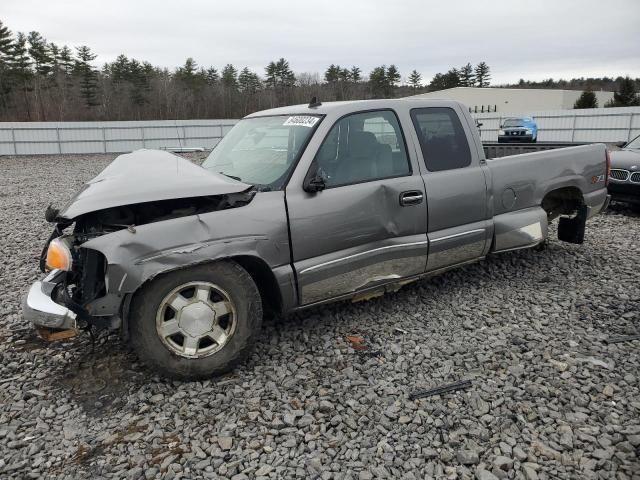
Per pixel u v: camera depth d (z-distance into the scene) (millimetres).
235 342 3344
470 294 4770
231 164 4094
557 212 5695
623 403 3008
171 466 2553
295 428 2850
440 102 4473
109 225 3305
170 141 31984
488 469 2518
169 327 3191
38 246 7211
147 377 3412
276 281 3498
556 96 61406
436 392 3160
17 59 58250
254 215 3369
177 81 67688
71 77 64188
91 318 3068
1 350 3859
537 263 5652
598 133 29625
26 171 20297
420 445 2693
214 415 2982
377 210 3895
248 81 72062
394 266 4070
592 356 3572
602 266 5555
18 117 56438
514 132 27688
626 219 8094
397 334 3975
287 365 3531
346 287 3846
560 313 4324
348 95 72312
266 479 2465
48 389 3303
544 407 2980
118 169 3545
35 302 3102
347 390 3213
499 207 4711
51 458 2645
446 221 4328
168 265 3078
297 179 3588
